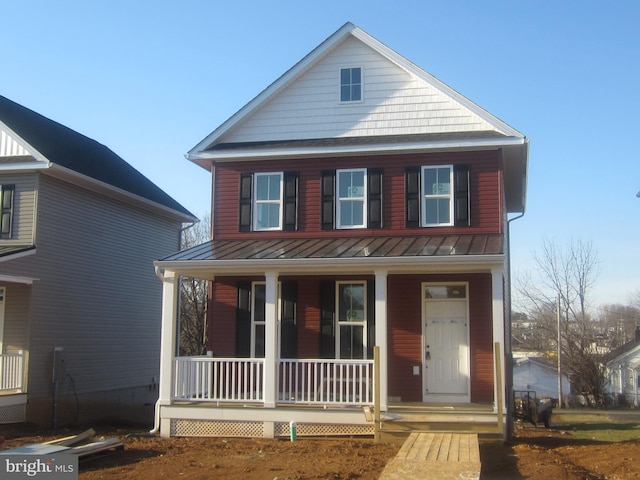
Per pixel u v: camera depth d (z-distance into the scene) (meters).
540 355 49.16
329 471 11.37
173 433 15.88
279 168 18.78
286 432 15.32
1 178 21.45
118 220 25.33
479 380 16.52
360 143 18.00
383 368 14.82
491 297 16.73
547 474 11.10
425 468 10.27
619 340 55.94
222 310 18.39
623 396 39.09
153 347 27.52
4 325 20.73
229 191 19.00
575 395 38.50
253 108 19.09
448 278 17.05
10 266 19.84
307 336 17.72
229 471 11.71
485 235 17.22
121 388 25.05
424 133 18.23
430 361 16.94
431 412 14.64
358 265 15.21
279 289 18.03
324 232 18.22
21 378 20.22
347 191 18.36
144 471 11.96
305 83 19.12
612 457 12.84
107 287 24.45
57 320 21.69
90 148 26.86
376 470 11.51
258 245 17.61
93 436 16.12
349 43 18.98
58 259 21.83
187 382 16.45
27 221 20.98
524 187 21.88
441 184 17.84
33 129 23.31
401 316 17.17
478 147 17.48
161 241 28.41
